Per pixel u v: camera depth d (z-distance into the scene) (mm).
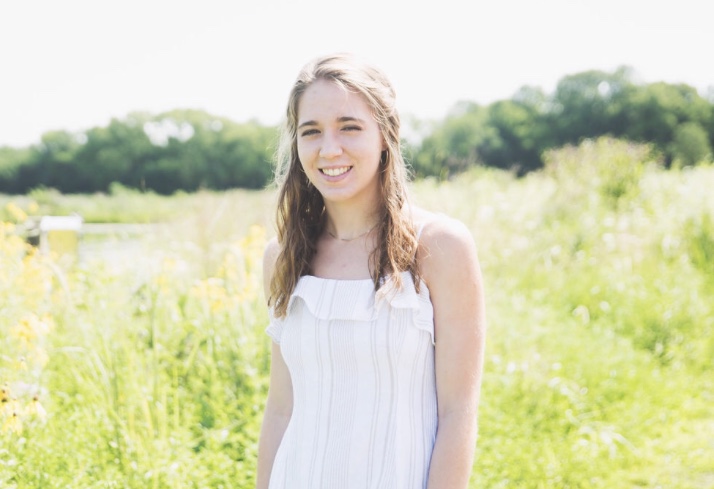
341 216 1800
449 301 1619
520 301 6789
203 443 3816
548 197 10703
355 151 1674
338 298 1675
